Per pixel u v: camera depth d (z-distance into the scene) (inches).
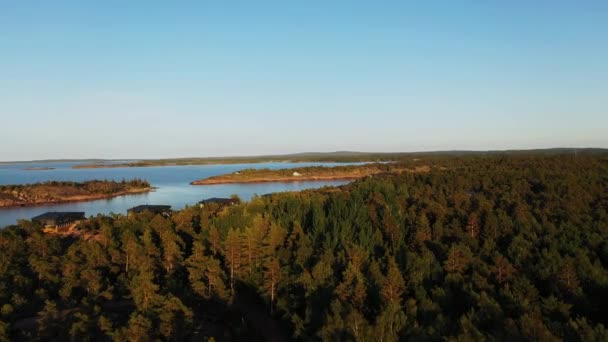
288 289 2007.9
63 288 2234.3
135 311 1764.3
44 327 1776.6
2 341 1688.0
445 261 2079.2
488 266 1975.9
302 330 1635.1
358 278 1766.7
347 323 1406.3
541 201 3666.3
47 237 3179.1
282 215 3351.4
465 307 1685.5
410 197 4318.4
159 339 1616.6
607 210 3260.3
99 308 1946.4
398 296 1696.6
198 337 1796.3
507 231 2691.9
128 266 2620.6
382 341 1359.5
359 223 2997.0
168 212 4982.8
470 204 3639.3
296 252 2431.1
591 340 1247.5
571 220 2844.5
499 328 1365.7
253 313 2054.6
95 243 2792.8
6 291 2194.9
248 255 2378.2
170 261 2539.4
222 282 2124.8
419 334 1369.3
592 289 1764.3
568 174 5108.3
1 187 7534.5
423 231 2746.1
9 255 2787.9
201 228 3287.4
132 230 3186.5
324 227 2972.4
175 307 1740.9
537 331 1258.6
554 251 2128.4
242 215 3235.7
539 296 1686.8
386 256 2276.1
